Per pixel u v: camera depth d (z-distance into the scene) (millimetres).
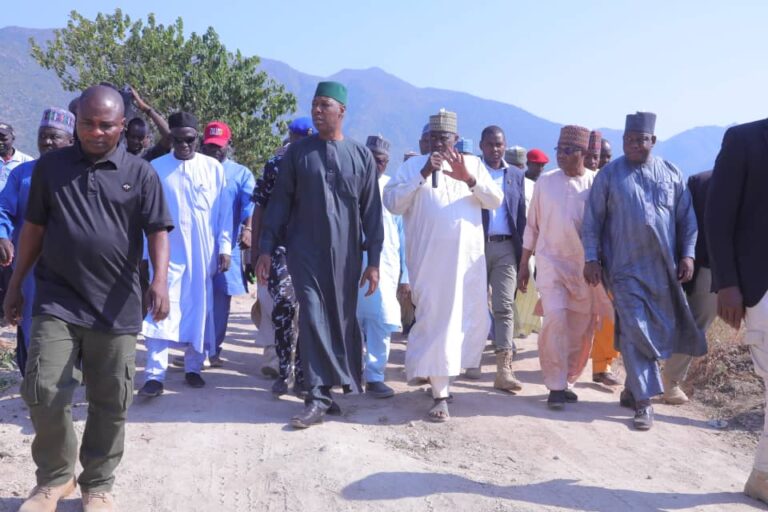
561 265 6609
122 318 4062
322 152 5699
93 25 27781
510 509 4340
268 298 7008
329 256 5645
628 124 6219
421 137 8477
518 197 7359
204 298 6371
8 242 5449
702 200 6578
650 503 4547
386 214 6801
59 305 3959
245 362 7848
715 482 5039
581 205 6578
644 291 6145
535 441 5609
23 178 5559
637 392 6039
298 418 5492
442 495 4469
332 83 5703
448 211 6039
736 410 6551
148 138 7234
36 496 4062
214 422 5590
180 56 26703
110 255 4004
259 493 4512
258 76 26531
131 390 4172
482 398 6617
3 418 5594
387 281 6707
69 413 4008
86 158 4020
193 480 4660
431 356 5930
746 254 4391
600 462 5289
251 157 26016
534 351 8711
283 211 5738
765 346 4391
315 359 5613
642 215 6109
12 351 7492
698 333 6250
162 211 4207
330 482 4605
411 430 5746
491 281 7180
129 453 4992
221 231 6621
